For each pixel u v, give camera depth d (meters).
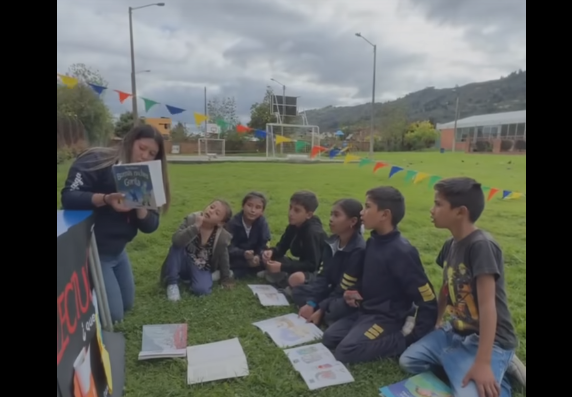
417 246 2.52
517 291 2.06
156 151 2.46
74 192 2.21
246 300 2.69
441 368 1.93
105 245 2.34
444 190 1.92
